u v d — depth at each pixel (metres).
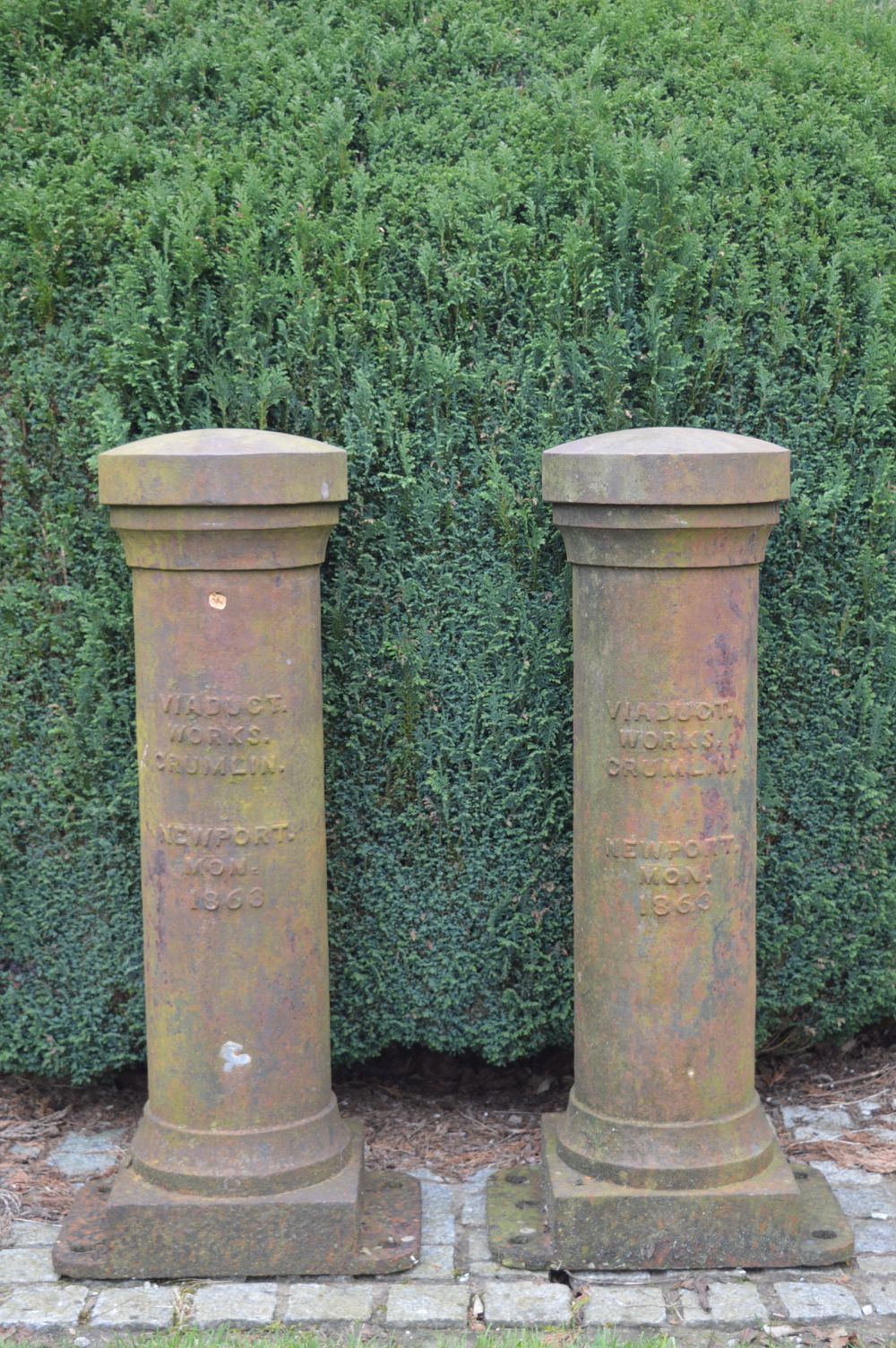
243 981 3.02
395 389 3.45
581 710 3.09
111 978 3.61
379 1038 3.71
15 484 3.47
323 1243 2.99
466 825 3.56
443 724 3.52
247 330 3.39
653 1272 3.01
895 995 3.77
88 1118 3.79
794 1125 3.70
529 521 3.45
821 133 3.75
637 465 2.85
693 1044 3.04
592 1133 3.10
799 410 3.51
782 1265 3.00
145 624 3.02
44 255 3.39
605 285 3.48
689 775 2.97
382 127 3.70
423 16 3.96
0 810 3.57
